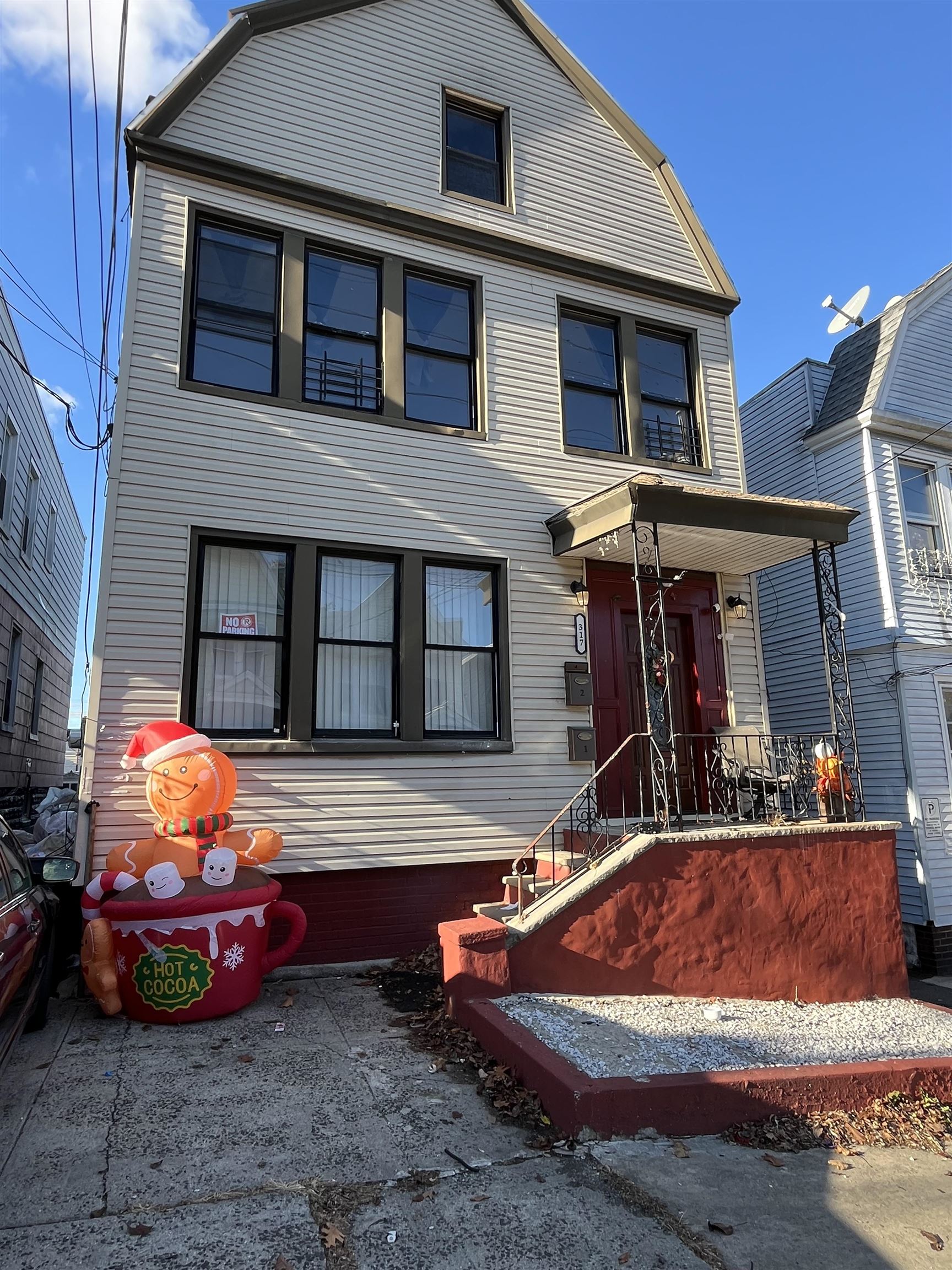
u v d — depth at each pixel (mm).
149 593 6762
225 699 7051
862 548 11719
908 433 12047
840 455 12234
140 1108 4191
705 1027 5691
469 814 7688
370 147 8477
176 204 7457
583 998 6004
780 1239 3447
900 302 12578
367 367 8180
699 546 8500
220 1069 4719
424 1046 5191
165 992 5410
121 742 6496
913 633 11297
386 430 8016
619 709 8805
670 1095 4391
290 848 6949
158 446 7000
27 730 13492
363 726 7570
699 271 10367
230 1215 3293
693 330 10180
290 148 8047
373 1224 3311
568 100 9891
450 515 8188
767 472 13617
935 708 11250
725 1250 3326
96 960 5504
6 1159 3652
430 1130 4113
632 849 6449
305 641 7305
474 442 8453
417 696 7719
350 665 7621
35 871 6641
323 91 8336
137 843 5770
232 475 7250
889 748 11109
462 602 8266
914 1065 5180
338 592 7684
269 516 7336
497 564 8391
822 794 7676
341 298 8203
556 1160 3928
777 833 6996
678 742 9055
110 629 6602
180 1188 3471
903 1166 4289
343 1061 4902
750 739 9336
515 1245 3234
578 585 8625
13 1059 4781
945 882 10617
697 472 9734
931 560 11836
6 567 11398
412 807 7465
